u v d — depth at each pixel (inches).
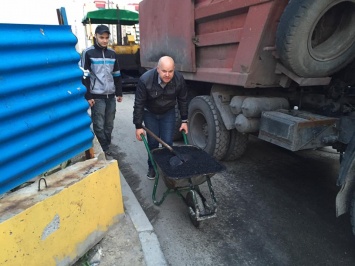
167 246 107.0
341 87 120.2
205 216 108.0
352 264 97.9
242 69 127.8
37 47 82.9
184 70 174.4
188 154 121.7
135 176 161.5
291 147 109.5
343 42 113.0
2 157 75.8
